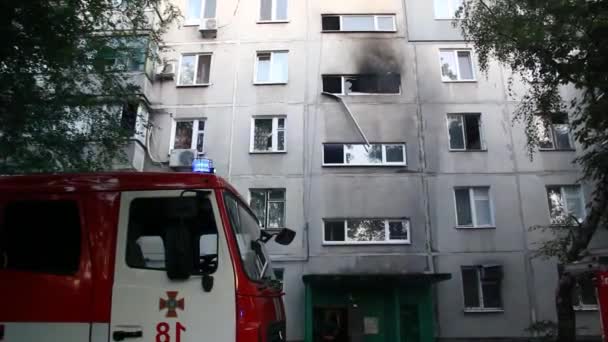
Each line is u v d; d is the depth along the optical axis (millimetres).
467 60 18578
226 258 4660
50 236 4871
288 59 18516
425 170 17094
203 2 19438
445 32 18719
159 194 4883
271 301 5168
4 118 7973
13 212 4984
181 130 17984
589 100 11609
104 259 4695
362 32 18703
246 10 19203
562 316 11969
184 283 4590
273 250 16359
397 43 18578
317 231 16500
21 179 5113
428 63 18359
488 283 16109
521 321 15609
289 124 17672
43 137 9156
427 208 16703
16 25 6820
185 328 4480
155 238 4773
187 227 4773
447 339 15531
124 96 10664
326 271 16109
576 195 16922
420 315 15648
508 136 17422
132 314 4523
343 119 17672
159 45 14969
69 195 4965
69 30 7348
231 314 4500
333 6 19109
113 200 4895
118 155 11391
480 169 17109
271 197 17062
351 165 17125
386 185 16938
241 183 17109
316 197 16828
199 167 16344
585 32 10688
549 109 13125
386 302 16125
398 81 18188
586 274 7391
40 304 4613
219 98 18109
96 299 4578
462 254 16250
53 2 7094
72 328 4527
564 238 14039
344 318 16141
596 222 12172
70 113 9562
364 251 16312
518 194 16828
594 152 11906
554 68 11984
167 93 18172
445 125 17609
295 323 15672
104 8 8750
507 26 11969
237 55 18641
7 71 7445
